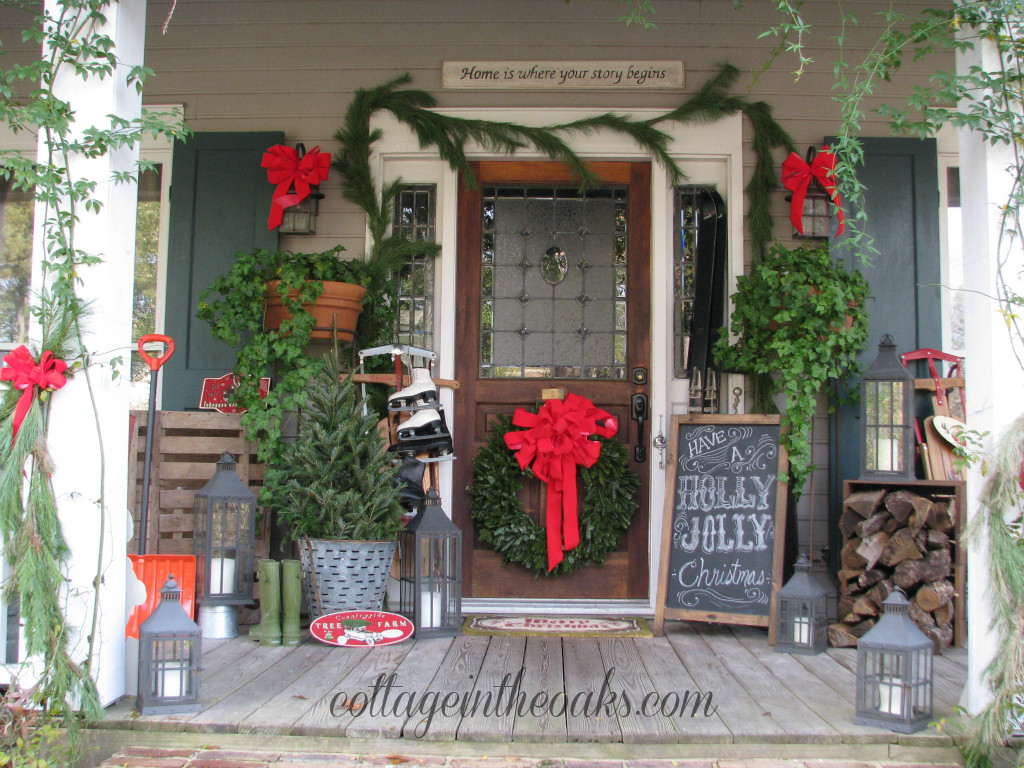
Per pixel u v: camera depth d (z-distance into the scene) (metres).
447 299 4.45
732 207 4.40
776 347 3.83
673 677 3.10
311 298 3.96
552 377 4.52
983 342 2.67
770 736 2.51
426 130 4.44
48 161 2.64
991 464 2.57
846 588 3.81
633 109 4.45
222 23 4.54
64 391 2.64
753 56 4.46
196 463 4.02
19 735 2.48
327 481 3.70
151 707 2.61
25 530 2.52
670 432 4.04
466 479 4.43
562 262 4.55
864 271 4.36
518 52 4.49
